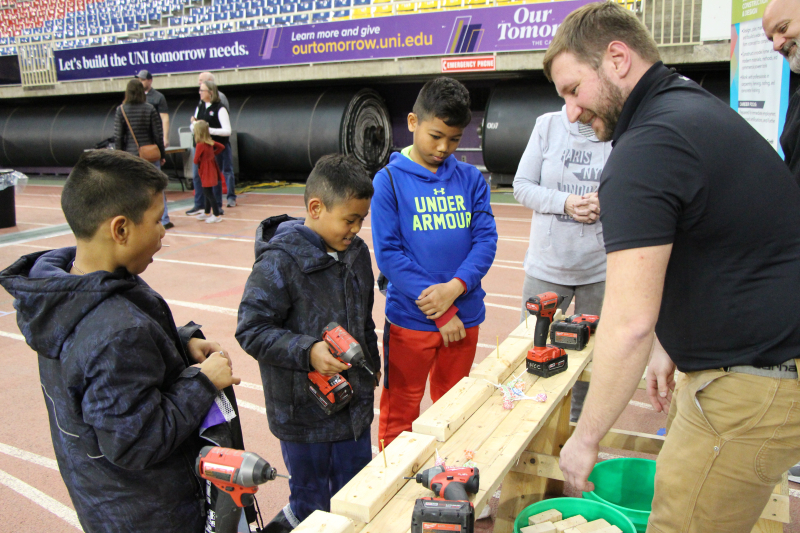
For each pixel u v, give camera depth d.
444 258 2.50
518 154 10.68
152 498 1.44
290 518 2.12
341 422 2.06
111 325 1.31
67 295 1.33
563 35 1.48
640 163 1.32
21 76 15.87
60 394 1.38
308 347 1.82
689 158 1.31
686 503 1.54
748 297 1.39
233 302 5.55
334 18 11.60
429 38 10.75
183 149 12.32
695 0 8.51
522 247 7.32
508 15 10.02
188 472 1.50
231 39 12.71
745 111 4.14
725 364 1.44
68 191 1.41
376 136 12.93
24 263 1.49
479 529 2.57
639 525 2.24
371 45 11.28
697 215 1.35
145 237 1.47
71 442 1.41
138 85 7.54
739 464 1.45
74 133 14.75
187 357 1.75
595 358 1.42
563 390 2.18
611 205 1.35
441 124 2.35
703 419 1.48
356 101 12.21
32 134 15.41
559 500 2.27
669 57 8.88
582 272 2.87
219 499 1.38
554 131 2.87
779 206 1.38
